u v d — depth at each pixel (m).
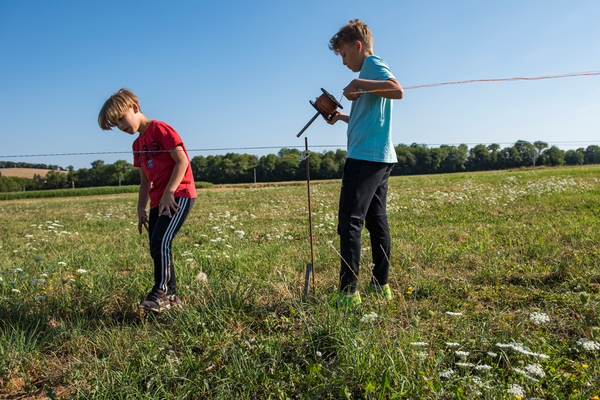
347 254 2.21
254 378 1.49
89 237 5.82
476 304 2.20
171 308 2.22
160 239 2.30
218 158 81.31
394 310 2.10
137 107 2.44
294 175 75.00
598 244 3.12
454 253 3.27
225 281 2.69
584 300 1.84
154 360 1.67
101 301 2.50
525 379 1.37
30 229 7.36
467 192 10.78
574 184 10.12
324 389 1.35
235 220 6.65
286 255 3.68
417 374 1.41
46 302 2.49
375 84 2.09
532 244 3.26
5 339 1.88
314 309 2.06
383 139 2.26
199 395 1.46
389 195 11.11
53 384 1.66
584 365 1.43
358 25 2.34
